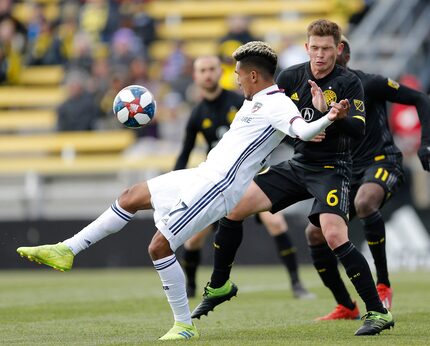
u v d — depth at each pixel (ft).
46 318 99.66
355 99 79.92
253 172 77.25
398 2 239.71
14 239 95.66
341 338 76.07
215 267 84.33
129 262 199.62
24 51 272.72
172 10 289.33
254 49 77.05
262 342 73.10
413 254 193.16
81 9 278.67
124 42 245.24
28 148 237.66
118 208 76.69
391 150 98.02
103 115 237.04
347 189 81.10
